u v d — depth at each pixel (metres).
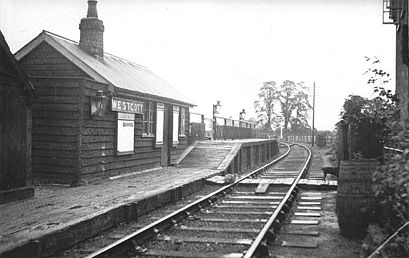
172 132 18.52
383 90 8.51
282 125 68.56
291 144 54.97
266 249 6.62
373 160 7.59
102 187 11.62
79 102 12.09
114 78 13.98
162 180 13.27
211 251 6.79
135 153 15.35
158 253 6.67
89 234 7.62
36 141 12.44
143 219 9.30
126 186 11.82
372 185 7.07
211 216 9.63
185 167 17.81
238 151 20.17
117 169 14.16
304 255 6.63
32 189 9.98
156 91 16.64
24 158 9.89
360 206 7.38
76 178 11.99
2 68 9.23
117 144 13.94
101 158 13.18
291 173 19.91
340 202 7.66
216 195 12.05
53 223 7.16
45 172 12.34
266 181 14.84
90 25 15.15
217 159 18.88
